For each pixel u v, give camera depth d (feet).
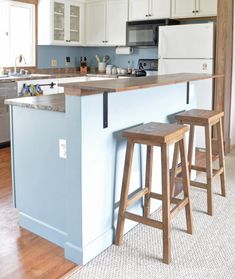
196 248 7.69
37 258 7.32
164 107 9.89
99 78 19.60
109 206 7.80
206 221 9.03
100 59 21.94
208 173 9.38
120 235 7.79
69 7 19.84
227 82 14.87
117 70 20.38
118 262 7.17
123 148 8.08
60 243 7.81
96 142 7.16
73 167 6.97
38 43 19.58
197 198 10.53
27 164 8.20
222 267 6.98
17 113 8.15
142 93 8.63
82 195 6.95
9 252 7.52
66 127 6.93
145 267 6.98
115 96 7.58
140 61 19.74
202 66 14.93
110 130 7.55
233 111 16.07
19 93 16.22
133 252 7.55
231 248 7.71
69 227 7.23
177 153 9.43
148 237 8.20
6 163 13.78
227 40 14.37
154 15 18.12
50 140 7.53
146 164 8.59
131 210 8.61
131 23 18.58
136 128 7.80
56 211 7.79
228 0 13.98
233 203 10.19
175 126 8.03
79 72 21.80
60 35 19.77
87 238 7.20
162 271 6.84
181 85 10.82
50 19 18.92
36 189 8.12
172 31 15.46
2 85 15.43
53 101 7.98
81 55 22.68
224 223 8.92
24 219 8.58
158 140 7.07
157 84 7.46
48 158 7.67
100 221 7.54
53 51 20.75
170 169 10.53
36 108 7.47
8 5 17.87
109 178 7.72
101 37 20.45
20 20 18.86
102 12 20.15
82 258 7.09
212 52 14.67
